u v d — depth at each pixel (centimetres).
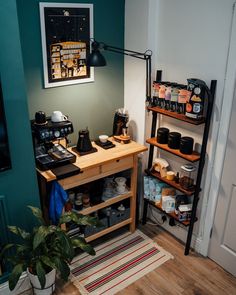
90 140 290
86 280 253
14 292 240
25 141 214
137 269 264
